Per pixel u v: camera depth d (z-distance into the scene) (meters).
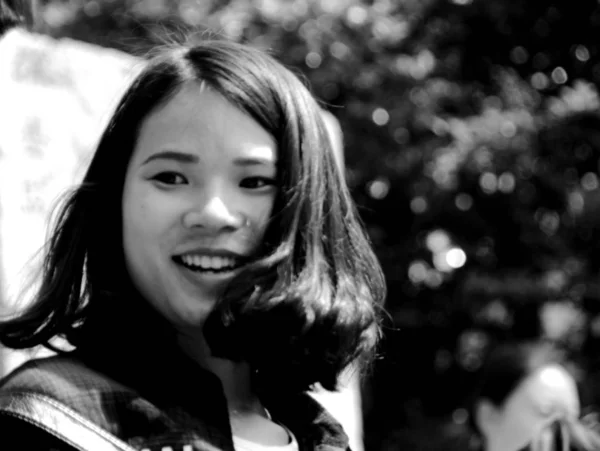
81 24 7.81
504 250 7.83
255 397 2.12
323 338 1.98
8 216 3.42
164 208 1.91
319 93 7.66
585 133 7.88
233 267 1.93
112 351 1.88
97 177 2.05
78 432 1.71
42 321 2.02
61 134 3.62
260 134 1.96
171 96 1.96
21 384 1.75
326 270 2.02
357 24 7.70
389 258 7.74
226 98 1.95
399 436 7.82
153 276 1.92
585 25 8.21
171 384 1.85
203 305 1.91
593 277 7.60
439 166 7.52
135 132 1.99
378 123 7.55
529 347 3.75
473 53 8.26
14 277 3.25
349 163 7.53
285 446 2.03
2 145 3.46
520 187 7.73
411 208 7.68
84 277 2.05
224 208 1.90
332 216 2.09
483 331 7.66
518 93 8.20
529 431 3.62
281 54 7.50
